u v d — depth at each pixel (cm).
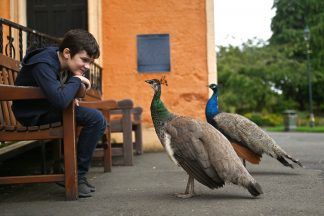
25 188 369
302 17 3241
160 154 659
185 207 282
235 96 2738
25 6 735
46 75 290
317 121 2634
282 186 359
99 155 479
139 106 713
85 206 290
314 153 670
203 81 715
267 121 2655
